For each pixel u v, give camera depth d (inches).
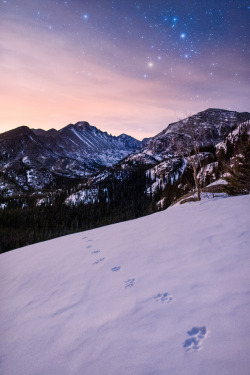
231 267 125.0
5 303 167.5
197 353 72.4
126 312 109.3
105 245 245.8
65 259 235.9
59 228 3718.0
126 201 4288.9
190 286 116.5
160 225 280.4
